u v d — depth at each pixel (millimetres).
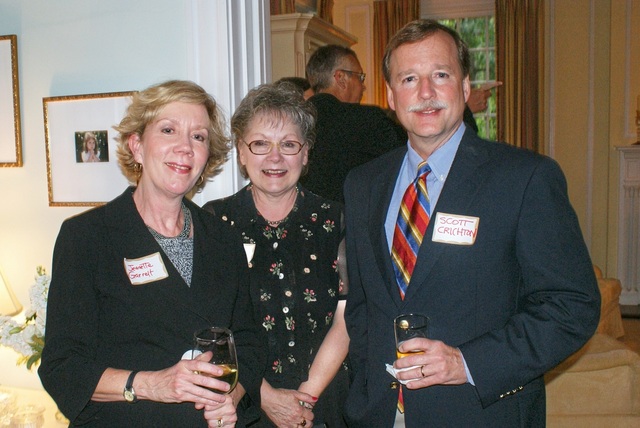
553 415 2869
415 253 1552
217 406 1396
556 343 1380
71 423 1492
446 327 1488
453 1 7082
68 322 1454
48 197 2377
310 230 1919
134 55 2234
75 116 2291
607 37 6391
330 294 1901
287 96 1863
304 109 1875
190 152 1578
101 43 2270
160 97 1579
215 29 2109
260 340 1770
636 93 6188
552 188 1445
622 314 5965
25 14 2342
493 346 1417
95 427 1478
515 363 1395
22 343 2125
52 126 2324
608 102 6422
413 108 1524
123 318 1504
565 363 2854
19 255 2441
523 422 1500
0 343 2184
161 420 1479
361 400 1646
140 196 1646
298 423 1802
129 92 2215
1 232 2449
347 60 2977
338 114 2439
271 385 1854
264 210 1928
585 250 1438
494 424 1476
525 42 6625
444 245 1493
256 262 1875
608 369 2818
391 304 1563
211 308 1587
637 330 5465
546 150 6684
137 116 1597
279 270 1876
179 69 2193
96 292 1511
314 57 3035
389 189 1672
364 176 1754
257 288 1861
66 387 1410
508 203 1458
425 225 1557
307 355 1879
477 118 7145
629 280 6379
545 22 6594
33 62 2352
